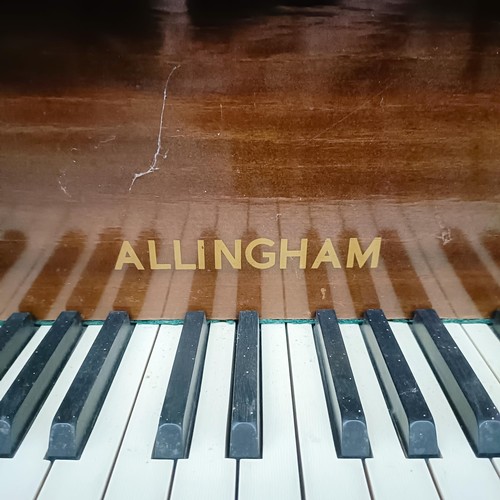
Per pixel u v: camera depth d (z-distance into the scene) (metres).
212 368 0.60
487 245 0.66
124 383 0.58
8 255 0.67
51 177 0.63
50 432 0.50
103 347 0.60
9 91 0.59
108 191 0.64
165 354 0.63
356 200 0.64
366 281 0.68
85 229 0.66
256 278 0.68
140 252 0.66
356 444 0.49
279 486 0.46
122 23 0.57
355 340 0.65
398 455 0.49
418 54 0.58
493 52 0.58
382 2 0.56
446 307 0.69
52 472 0.48
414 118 0.60
